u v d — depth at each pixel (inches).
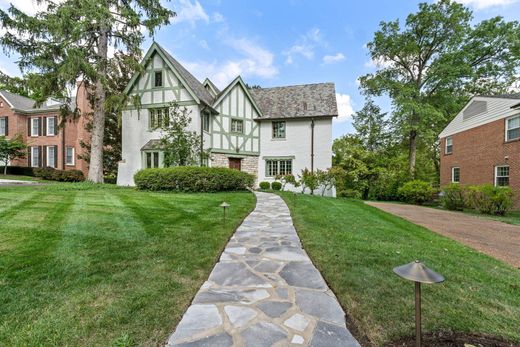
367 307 89.0
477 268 134.6
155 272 113.5
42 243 145.6
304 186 589.9
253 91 732.0
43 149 796.6
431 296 98.6
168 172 426.9
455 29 664.4
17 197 311.6
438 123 793.6
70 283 100.3
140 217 221.0
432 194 597.6
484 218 363.9
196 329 75.1
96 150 515.2
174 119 501.0
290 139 632.4
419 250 160.6
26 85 435.2
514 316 86.3
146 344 68.1
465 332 76.8
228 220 221.0
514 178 458.9
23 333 71.0
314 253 144.9
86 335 70.9
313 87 690.2
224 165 588.4
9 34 417.1
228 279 110.6
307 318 82.1
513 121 467.8
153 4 493.0
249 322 79.3
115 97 479.8
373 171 681.0
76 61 427.5
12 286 96.5
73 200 302.2
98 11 432.1
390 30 741.9
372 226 230.8
